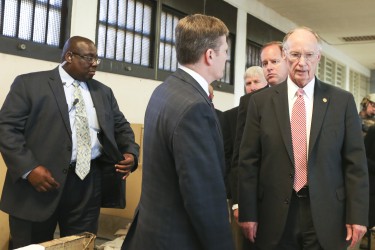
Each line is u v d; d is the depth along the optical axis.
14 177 1.51
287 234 1.38
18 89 1.62
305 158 1.36
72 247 1.50
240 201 1.46
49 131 1.63
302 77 1.39
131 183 2.83
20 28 2.38
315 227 1.31
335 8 5.18
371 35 6.59
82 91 1.78
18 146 1.54
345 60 8.27
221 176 1.05
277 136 1.40
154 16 3.45
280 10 5.37
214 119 1.07
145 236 1.07
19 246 1.63
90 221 1.78
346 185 1.37
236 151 1.79
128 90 3.16
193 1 3.83
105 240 2.78
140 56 3.34
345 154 1.38
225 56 1.17
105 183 1.88
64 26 2.65
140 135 2.65
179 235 1.04
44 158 1.61
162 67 3.59
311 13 5.46
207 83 1.15
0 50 2.23
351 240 1.31
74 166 1.68
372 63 9.25
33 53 2.41
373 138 2.55
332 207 1.33
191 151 0.99
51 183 1.54
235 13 4.53
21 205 1.59
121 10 3.10
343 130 1.37
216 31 1.12
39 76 1.68
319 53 1.41
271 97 1.47
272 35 5.39
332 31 6.40
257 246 1.44
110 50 3.02
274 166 1.39
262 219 1.42
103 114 1.80
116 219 2.91
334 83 7.74
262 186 1.44
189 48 1.12
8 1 2.30
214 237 1.03
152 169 1.08
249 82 2.45
